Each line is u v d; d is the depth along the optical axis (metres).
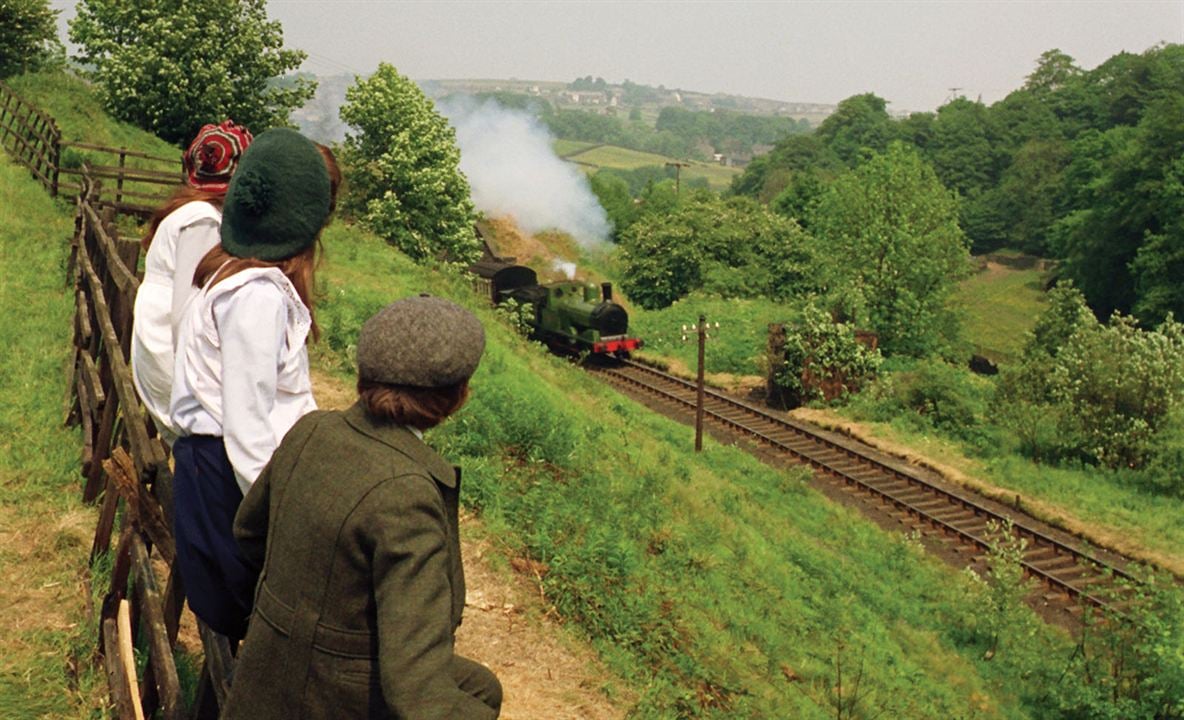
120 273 6.28
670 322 45.75
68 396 8.14
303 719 2.15
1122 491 26.66
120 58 30.17
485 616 9.00
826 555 18.50
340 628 2.12
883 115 175.00
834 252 54.28
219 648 3.20
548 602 9.51
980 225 117.31
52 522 6.48
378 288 21.88
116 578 4.80
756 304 49.91
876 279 49.78
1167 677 14.63
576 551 10.53
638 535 12.77
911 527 23.33
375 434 2.20
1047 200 112.25
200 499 2.85
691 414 32.03
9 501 6.69
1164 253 60.00
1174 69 135.75
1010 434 30.48
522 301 42.16
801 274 54.69
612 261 63.47
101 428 6.54
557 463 13.55
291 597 2.16
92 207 11.50
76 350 8.66
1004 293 94.81
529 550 10.35
